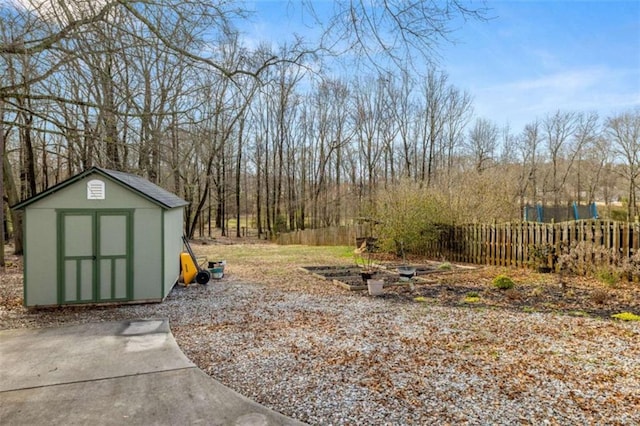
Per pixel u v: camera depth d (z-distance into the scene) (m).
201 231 27.95
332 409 3.20
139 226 7.07
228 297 7.65
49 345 4.81
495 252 11.52
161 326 5.62
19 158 18.09
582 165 32.62
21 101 5.84
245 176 31.48
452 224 13.08
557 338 4.89
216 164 23.09
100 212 6.91
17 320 6.02
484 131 30.80
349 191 29.12
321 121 29.05
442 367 4.04
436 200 13.79
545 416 3.04
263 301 7.27
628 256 8.23
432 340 4.90
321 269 11.17
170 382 3.75
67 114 6.27
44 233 6.74
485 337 4.98
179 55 5.67
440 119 27.62
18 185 19.11
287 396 3.45
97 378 3.85
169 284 7.82
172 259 8.24
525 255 10.66
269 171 30.84
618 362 4.10
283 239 23.61
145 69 6.53
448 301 7.09
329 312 6.39
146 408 3.25
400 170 27.69
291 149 29.97
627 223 8.34
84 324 5.75
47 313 6.45
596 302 6.68
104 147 6.82
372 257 14.05
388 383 3.68
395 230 13.50
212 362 4.25
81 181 6.85
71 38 4.90
